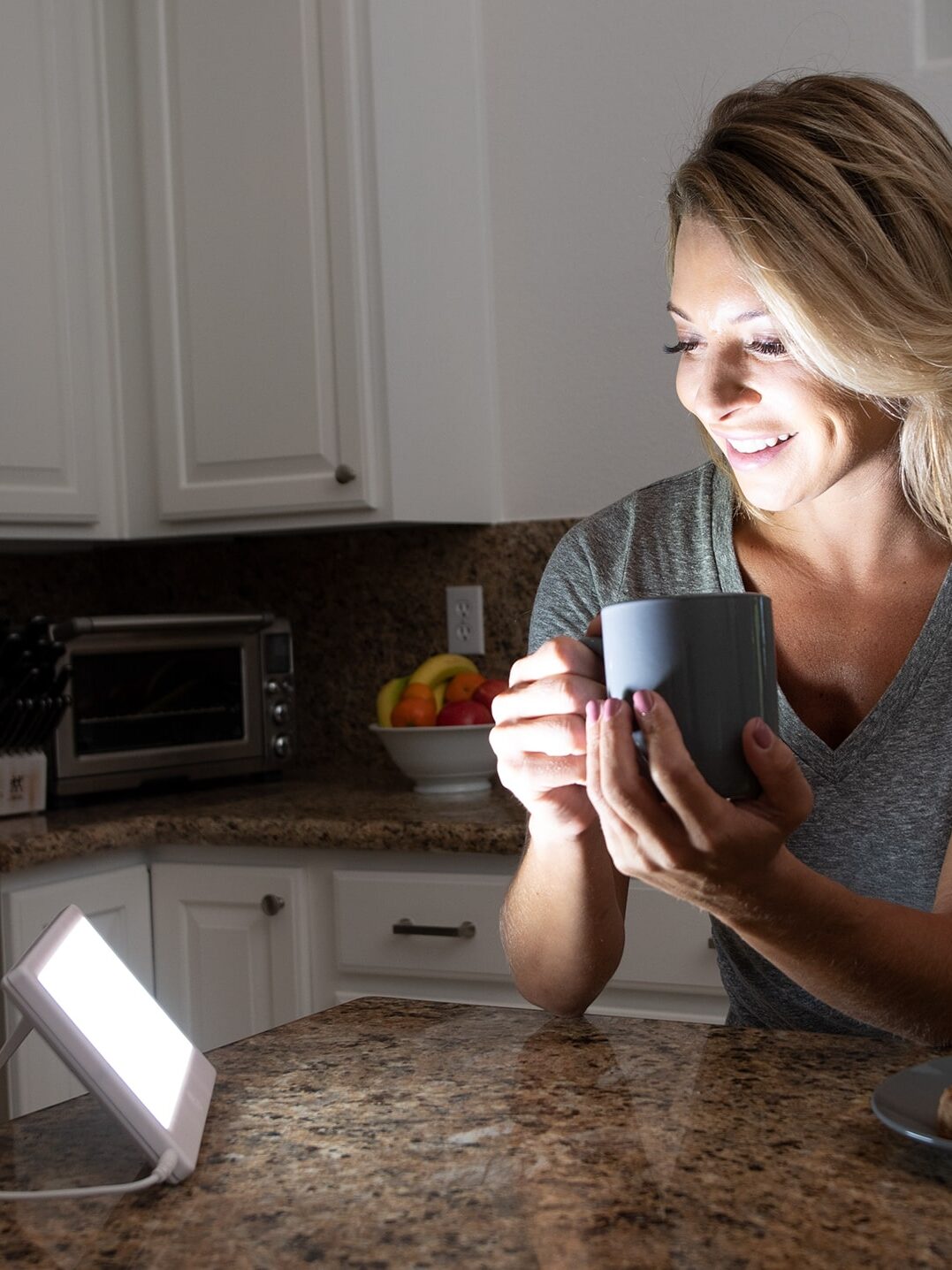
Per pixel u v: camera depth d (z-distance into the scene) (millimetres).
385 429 2221
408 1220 552
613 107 2344
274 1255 527
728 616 649
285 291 2281
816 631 1068
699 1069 725
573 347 2395
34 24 2348
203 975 2104
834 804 1030
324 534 2641
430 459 2309
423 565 2539
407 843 1919
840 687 1062
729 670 650
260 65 2287
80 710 2209
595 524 1197
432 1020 849
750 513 1086
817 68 2184
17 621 2721
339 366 2242
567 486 2412
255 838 2021
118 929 2084
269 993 2055
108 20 2434
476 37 2445
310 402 2266
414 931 1926
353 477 2232
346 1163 616
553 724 790
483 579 2482
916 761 1011
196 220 2355
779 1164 591
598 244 2367
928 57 2139
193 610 2779
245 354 2322
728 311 898
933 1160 587
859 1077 702
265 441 2309
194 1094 684
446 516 2344
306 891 2027
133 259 2430
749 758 655
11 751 2139
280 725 2484
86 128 2424
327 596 2639
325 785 2389
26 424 2330
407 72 2279
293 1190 589
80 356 2406
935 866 1007
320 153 2246
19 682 2117
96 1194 593
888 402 940
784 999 1065
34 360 2340
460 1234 536
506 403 2453
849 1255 504
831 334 866
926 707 1008
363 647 2607
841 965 771
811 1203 550
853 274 861
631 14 2320
